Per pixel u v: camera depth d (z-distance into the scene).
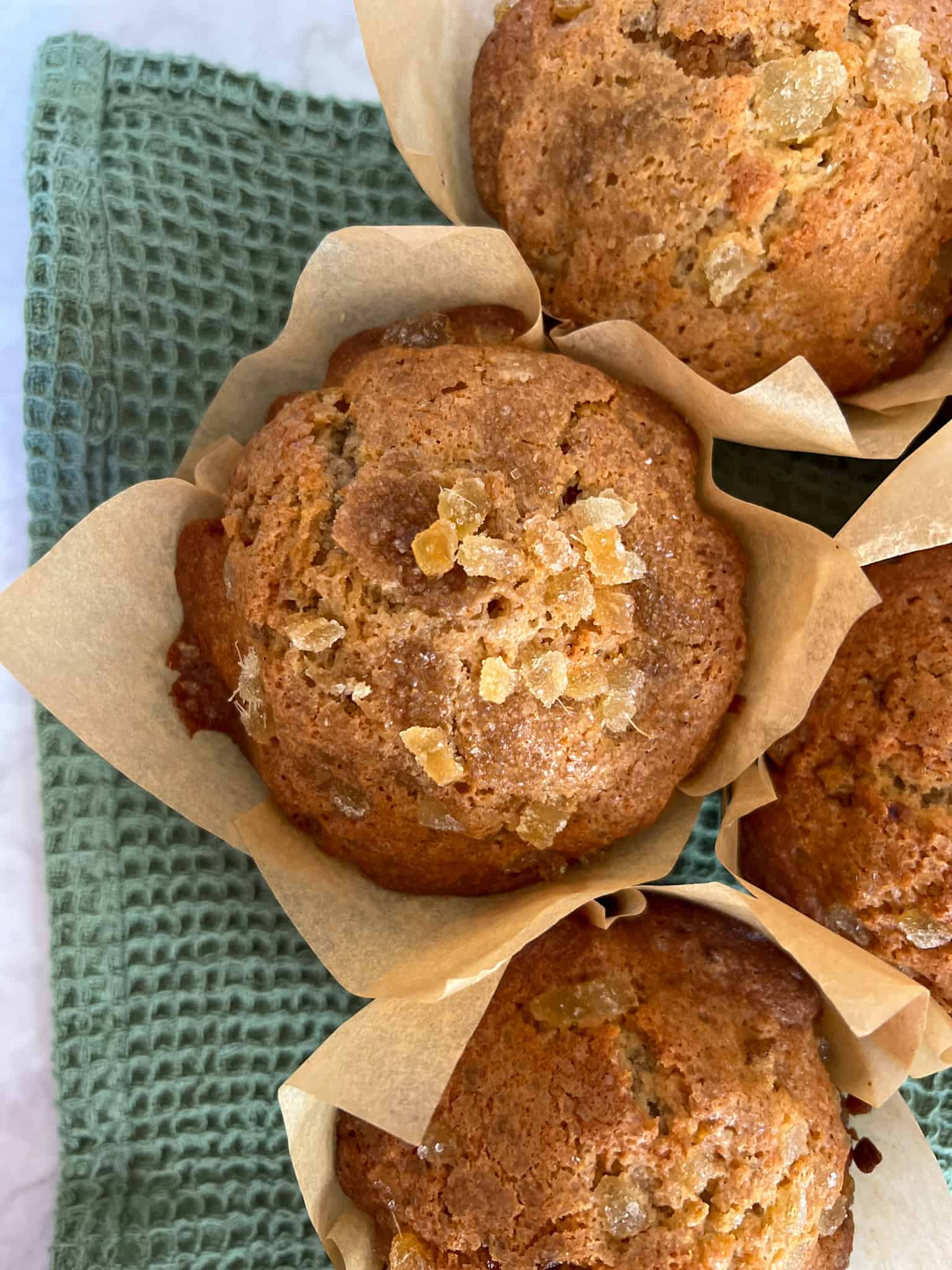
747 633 0.18
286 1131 0.18
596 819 0.18
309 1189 0.17
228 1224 0.19
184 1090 0.19
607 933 0.18
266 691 0.17
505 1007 0.17
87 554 0.18
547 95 0.18
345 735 0.17
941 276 0.18
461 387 0.17
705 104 0.17
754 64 0.17
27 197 0.20
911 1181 0.19
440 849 0.17
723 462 0.21
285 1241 0.19
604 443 0.17
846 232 0.17
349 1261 0.18
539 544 0.16
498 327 0.18
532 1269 0.16
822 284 0.18
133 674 0.18
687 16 0.17
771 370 0.18
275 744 0.17
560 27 0.18
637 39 0.18
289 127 0.21
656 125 0.17
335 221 0.21
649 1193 0.16
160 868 0.19
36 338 0.19
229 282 0.20
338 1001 0.20
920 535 0.18
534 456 0.17
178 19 0.21
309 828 0.18
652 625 0.17
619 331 0.17
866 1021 0.17
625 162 0.17
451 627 0.16
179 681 0.18
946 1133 0.21
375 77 0.18
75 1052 0.19
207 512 0.18
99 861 0.19
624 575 0.17
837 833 0.18
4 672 0.19
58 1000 0.19
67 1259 0.18
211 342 0.20
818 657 0.17
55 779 0.19
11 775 0.19
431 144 0.19
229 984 0.19
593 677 0.17
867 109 0.17
